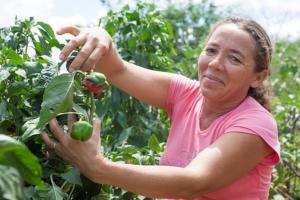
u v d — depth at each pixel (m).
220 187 2.20
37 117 2.18
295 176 5.43
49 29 2.86
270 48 2.50
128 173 1.97
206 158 2.16
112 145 3.70
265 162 2.37
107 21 4.60
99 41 2.24
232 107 2.46
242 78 2.39
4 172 1.17
